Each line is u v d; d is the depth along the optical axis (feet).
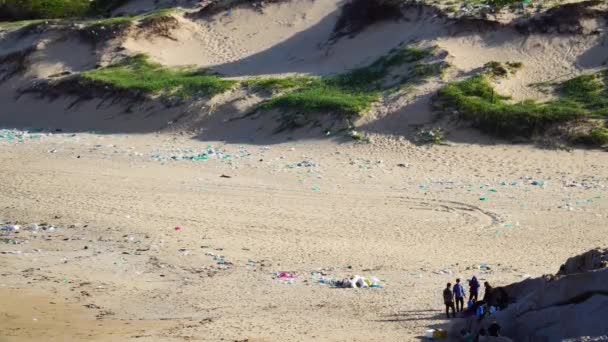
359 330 128.06
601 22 326.85
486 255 171.42
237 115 321.52
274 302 144.25
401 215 205.87
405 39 347.15
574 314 111.14
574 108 282.77
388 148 277.85
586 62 313.94
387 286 151.84
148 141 315.78
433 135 282.15
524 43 327.26
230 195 229.04
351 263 168.35
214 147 298.15
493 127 279.90
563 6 331.77
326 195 226.99
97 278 161.27
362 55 352.69
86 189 239.91
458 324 126.11
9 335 129.70
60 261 172.35
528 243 179.11
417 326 129.39
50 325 134.82
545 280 124.26
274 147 291.38
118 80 366.43
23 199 229.86
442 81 310.86
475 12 342.23
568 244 176.96
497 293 131.85
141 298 149.07
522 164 254.47
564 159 257.34
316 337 124.57
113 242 186.39
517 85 307.58
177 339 125.70
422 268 163.43
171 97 343.87
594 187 226.58
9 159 287.89
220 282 156.87
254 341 123.44
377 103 303.48
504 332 117.60
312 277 159.22
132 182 247.29
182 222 202.80
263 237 188.85
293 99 313.73
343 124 295.28
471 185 234.17
